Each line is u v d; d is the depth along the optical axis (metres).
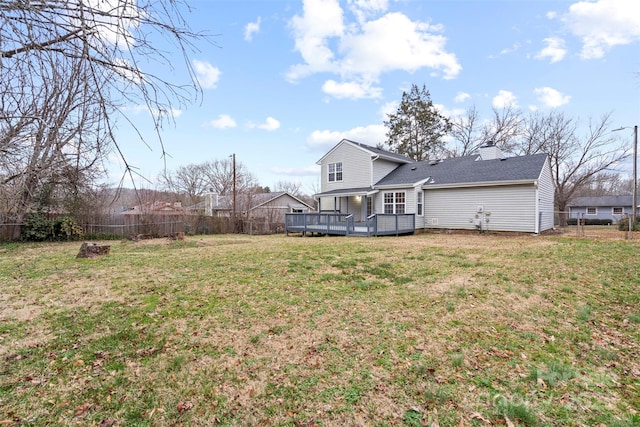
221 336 3.54
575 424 2.13
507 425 2.13
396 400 2.41
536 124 26.06
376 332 3.61
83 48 1.66
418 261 7.52
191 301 4.68
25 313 4.23
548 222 15.76
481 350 3.20
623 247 9.41
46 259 8.45
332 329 3.70
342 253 8.80
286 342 3.38
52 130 1.71
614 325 3.90
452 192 15.37
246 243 12.23
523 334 3.58
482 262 7.32
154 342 3.39
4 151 1.68
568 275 6.05
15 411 2.29
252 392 2.53
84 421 2.20
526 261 7.38
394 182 17.17
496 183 13.74
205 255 8.77
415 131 31.69
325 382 2.66
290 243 11.70
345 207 19.28
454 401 2.39
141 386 2.60
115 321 3.96
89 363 2.96
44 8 1.50
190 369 2.86
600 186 41.06
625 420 2.16
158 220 17.31
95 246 8.98
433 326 3.76
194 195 34.09
